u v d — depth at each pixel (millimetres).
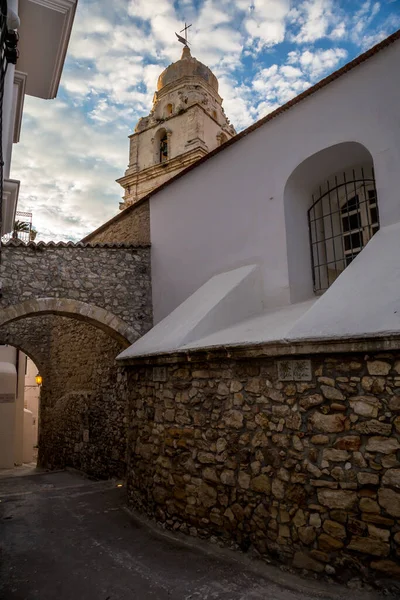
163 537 4805
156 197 9344
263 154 6805
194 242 8109
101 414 10109
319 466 3525
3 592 3590
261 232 6695
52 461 12703
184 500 4785
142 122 18922
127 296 8867
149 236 9414
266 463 3928
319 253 6805
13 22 3436
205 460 4570
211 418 4574
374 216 6480
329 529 3393
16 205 4750
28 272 7996
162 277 8867
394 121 5129
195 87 18219
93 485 8430
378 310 3451
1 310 7602
